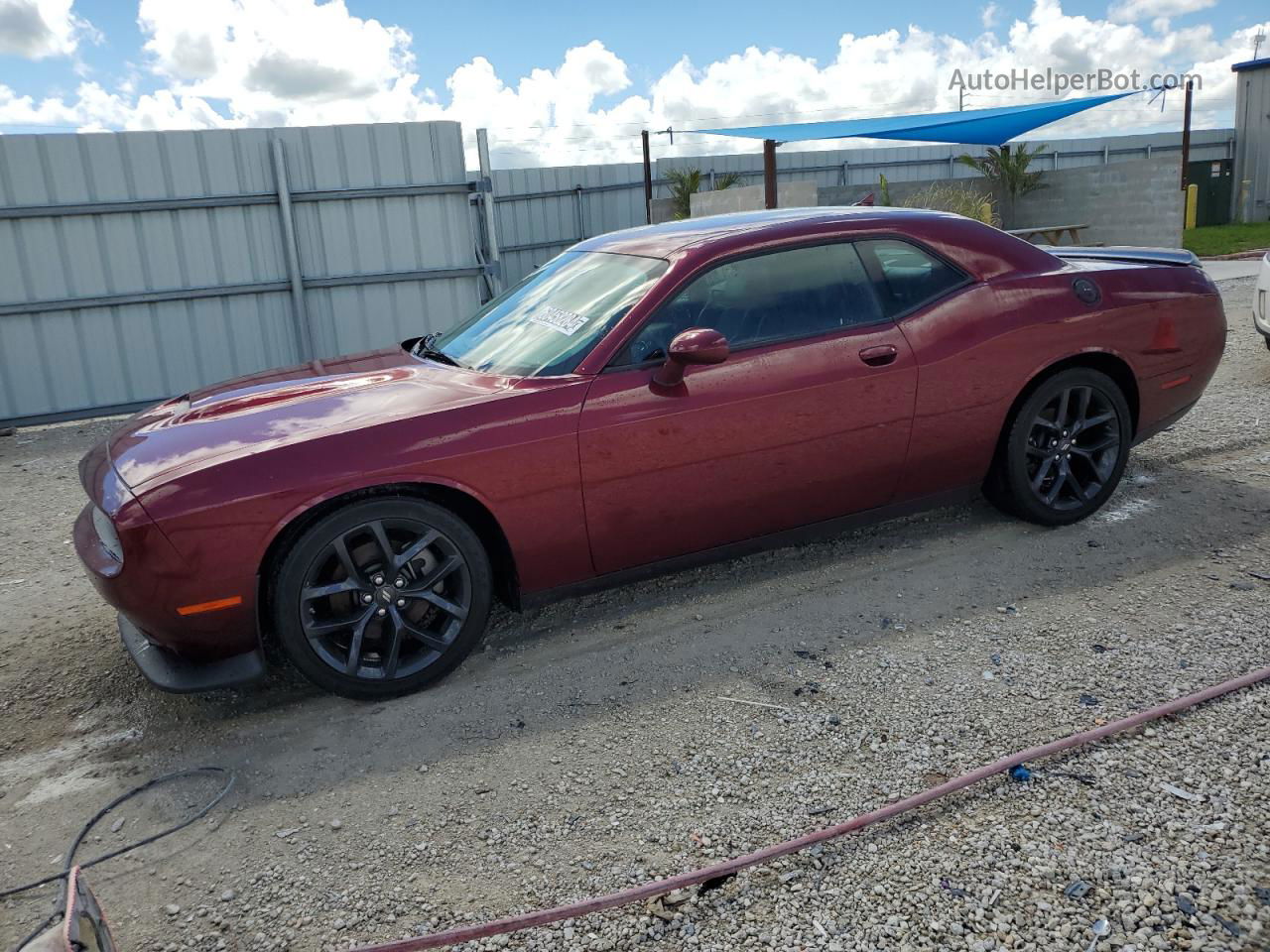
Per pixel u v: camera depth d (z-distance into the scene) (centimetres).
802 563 421
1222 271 1588
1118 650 324
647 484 346
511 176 2044
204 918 230
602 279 386
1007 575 392
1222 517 438
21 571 498
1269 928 202
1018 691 303
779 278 373
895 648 338
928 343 386
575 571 351
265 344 1048
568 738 297
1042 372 414
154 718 331
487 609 338
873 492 394
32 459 797
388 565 319
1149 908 210
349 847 253
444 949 213
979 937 205
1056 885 219
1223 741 268
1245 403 648
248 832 263
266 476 300
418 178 1064
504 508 328
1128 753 266
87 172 950
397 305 1088
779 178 2558
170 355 1012
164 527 289
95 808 280
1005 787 255
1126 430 437
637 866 236
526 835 252
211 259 1009
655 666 339
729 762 278
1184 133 2841
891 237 395
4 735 326
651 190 2303
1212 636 328
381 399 343
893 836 239
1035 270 416
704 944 209
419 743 302
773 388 359
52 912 236
